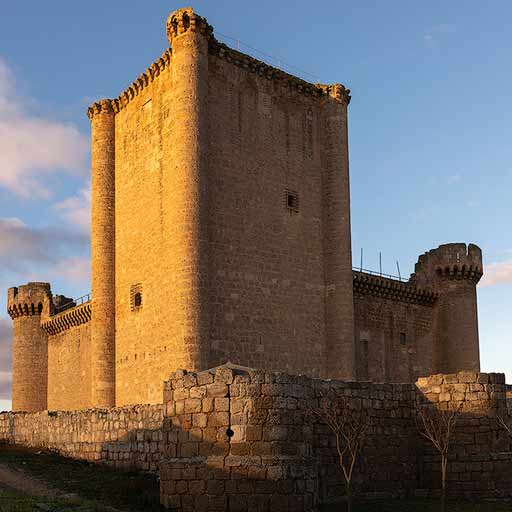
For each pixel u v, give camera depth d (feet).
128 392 145.89
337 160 157.99
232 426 70.69
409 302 194.49
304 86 157.79
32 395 222.48
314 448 80.02
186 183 134.00
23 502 70.95
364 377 179.22
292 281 147.64
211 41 143.02
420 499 85.46
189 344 128.36
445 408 87.61
